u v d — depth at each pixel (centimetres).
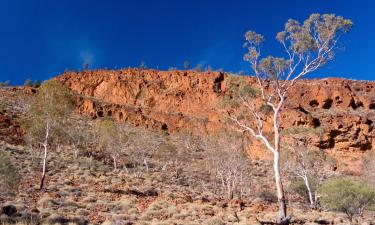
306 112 8331
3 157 2059
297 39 2633
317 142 7469
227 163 4712
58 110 3578
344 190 2598
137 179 4512
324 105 9062
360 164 6581
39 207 2378
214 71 11512
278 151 2553
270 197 4594
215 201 3394
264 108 3030
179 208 2761
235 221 2409
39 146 5628
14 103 8575
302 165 4531
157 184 4344
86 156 6000
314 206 3872
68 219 2077
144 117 9825
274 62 2733
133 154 6162
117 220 2139
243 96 2955
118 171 5316
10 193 2023
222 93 10631
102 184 3738
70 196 2938
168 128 9625
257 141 7169
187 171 5928
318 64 2659
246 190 4959
